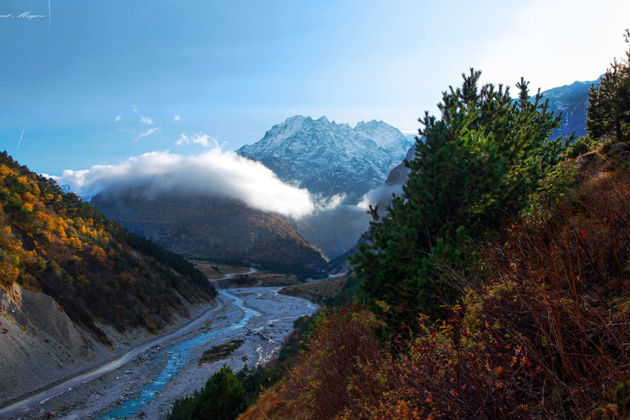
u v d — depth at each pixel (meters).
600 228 3.22
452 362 2.52
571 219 4.12
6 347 37.41
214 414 19.97
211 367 49.56
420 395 2.63
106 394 39.16
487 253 4.31
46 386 37.91
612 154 7.34
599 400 1.93
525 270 3.05
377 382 4.00
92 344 51.47
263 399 9.39
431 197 5.86
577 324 2.16
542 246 3.35
